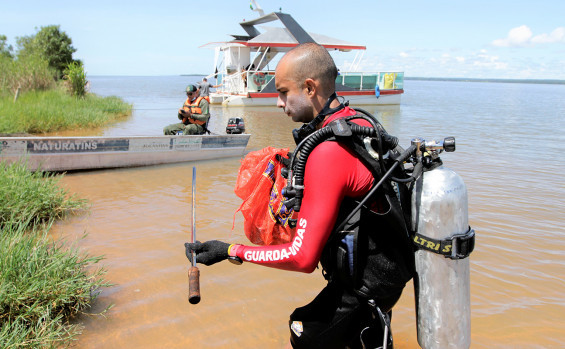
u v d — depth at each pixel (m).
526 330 3.23
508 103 35.00
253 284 3.88
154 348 2.97
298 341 2.17
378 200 1.92
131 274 3.97
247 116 19.92
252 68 27.53
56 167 7.68
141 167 8.49
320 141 1.88
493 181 7.67
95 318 3.29
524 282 3.96
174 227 5.13
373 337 2.10
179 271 4.07
